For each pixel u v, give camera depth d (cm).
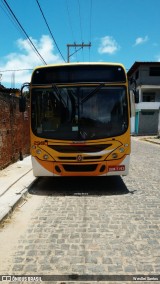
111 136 543
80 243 332
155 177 715
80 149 541
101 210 452
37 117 552
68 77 548
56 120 547
